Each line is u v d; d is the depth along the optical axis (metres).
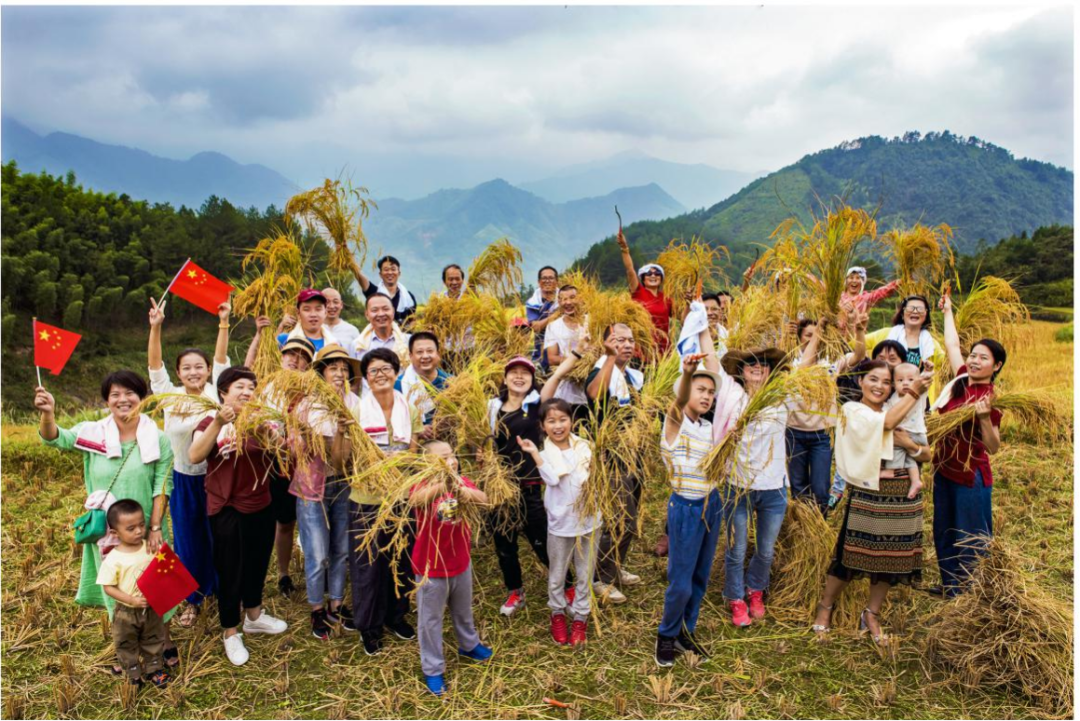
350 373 4.84
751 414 4.22
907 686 4.15
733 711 3.87
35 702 4.05
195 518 4.65
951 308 6.56
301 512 4.54
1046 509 6.51
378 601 4.45
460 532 4.14
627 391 5.29
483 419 5.03
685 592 4.21
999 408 4.90
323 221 6.86
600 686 4.16
